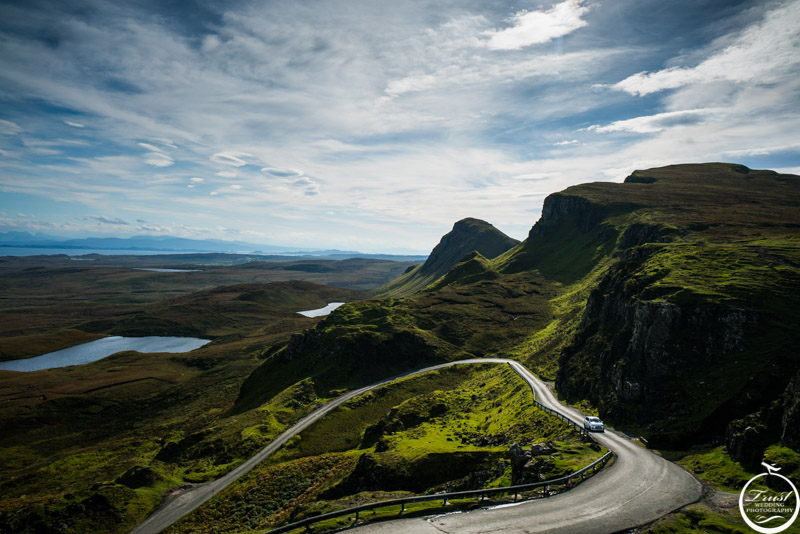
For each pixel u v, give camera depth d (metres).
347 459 79.94
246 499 72.56
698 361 57.19
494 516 31.62
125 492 74.12
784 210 185.62
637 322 66.81
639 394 58.81
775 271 75.69
